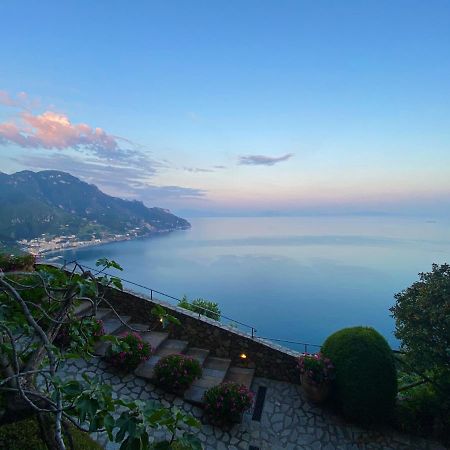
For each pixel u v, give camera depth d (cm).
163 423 185
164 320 322
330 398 877
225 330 1012
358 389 807
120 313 1077
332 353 887
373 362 818
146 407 184
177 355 852
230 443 725
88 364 823
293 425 805
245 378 934
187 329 1039
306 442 760
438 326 777
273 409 852
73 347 366
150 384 820
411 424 806
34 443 434
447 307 754
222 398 765
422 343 795
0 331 297
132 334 861
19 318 343
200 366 855
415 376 993
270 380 968
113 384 784
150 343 960
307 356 912
